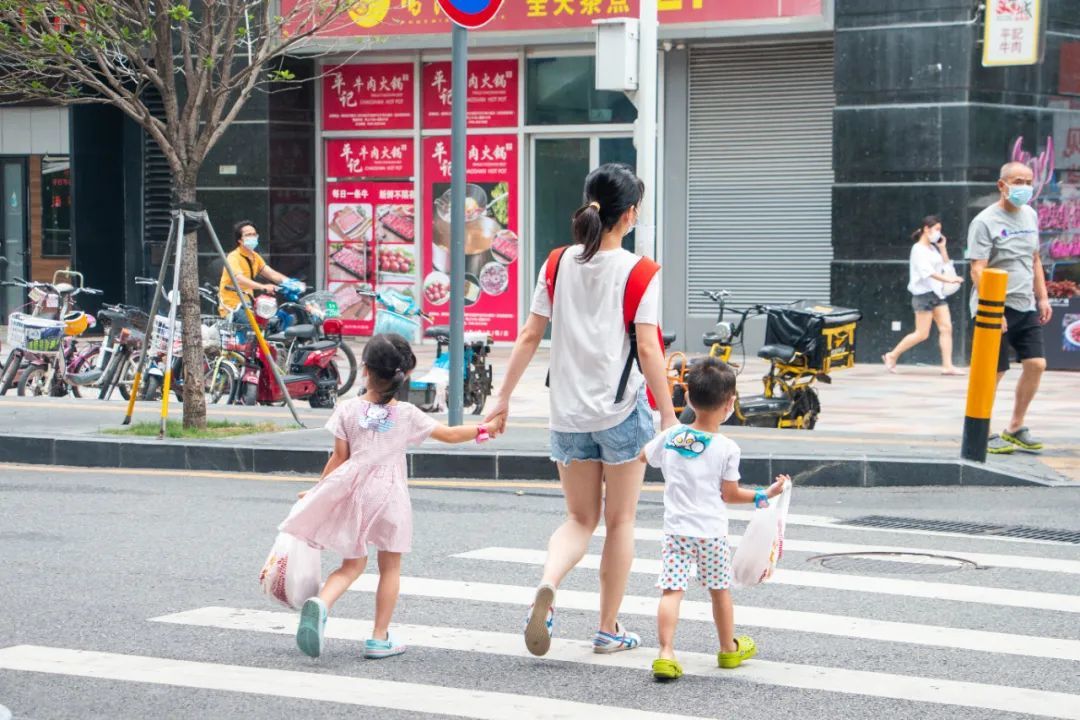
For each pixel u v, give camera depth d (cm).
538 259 3300
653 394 946
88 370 2544
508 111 3281
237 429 1973
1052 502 1534
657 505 1560
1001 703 870
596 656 979
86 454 1886
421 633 1041
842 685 908
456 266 1775
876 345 2869
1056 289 2864
